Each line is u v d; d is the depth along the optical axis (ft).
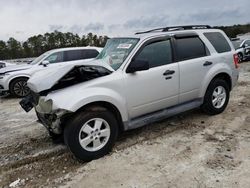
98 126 12.37
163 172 11.14
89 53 32.99
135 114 13.91
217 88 17.39
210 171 10.98
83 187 10.52
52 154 13.58
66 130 11.84
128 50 13.93
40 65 30.81
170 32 15.38
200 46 16.58
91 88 12.20
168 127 16.10
